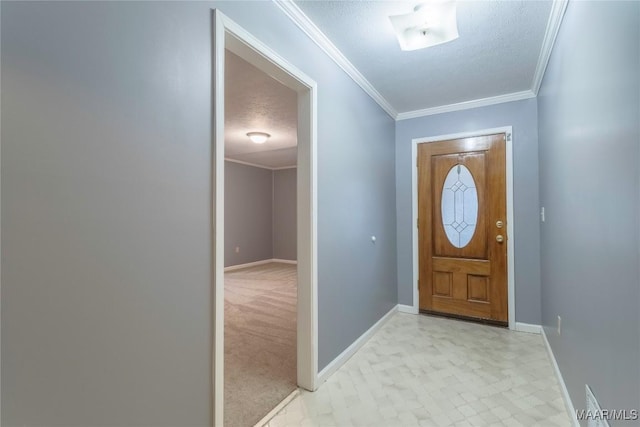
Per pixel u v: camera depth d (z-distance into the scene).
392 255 3.57
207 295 1.29
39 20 0.82
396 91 3.04
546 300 2.65
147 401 1.07
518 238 3.12
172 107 1.15
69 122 0.87
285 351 2.61
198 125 1.25
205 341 1.28
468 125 3.36
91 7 0.92
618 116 1.07
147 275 1.07
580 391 1.57
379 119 3.22
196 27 1.25
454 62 2.47
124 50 1.00
